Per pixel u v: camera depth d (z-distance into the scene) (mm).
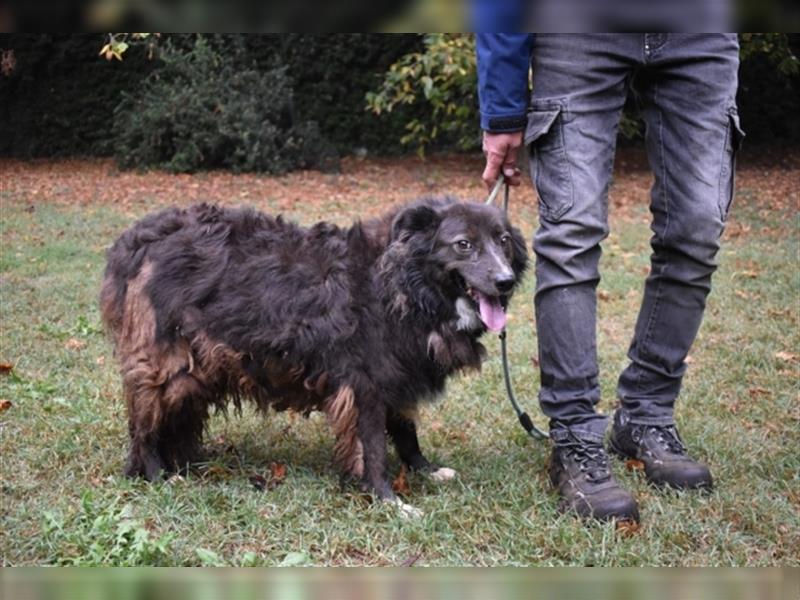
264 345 3738
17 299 7324
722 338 6516
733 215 11977
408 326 3738
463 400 5137
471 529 3502
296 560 3160
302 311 3703
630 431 4125
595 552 3285
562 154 3584
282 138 16250
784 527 3490
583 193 3576
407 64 15195
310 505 3648
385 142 18406
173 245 3893
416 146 18312
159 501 3631
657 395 4105
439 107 15508
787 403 5105
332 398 3770
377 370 3738
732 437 4520
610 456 4223
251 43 17844
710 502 3736
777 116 17641
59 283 7984
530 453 4363
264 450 4371
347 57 17922
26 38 17328
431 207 3781
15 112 17953
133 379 3883
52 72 17828
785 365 5898
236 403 4043
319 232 3938
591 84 3545
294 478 3934
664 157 3732
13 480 3842
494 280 3629
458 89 14750
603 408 5094
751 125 17688
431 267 3715
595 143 3596
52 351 5918
